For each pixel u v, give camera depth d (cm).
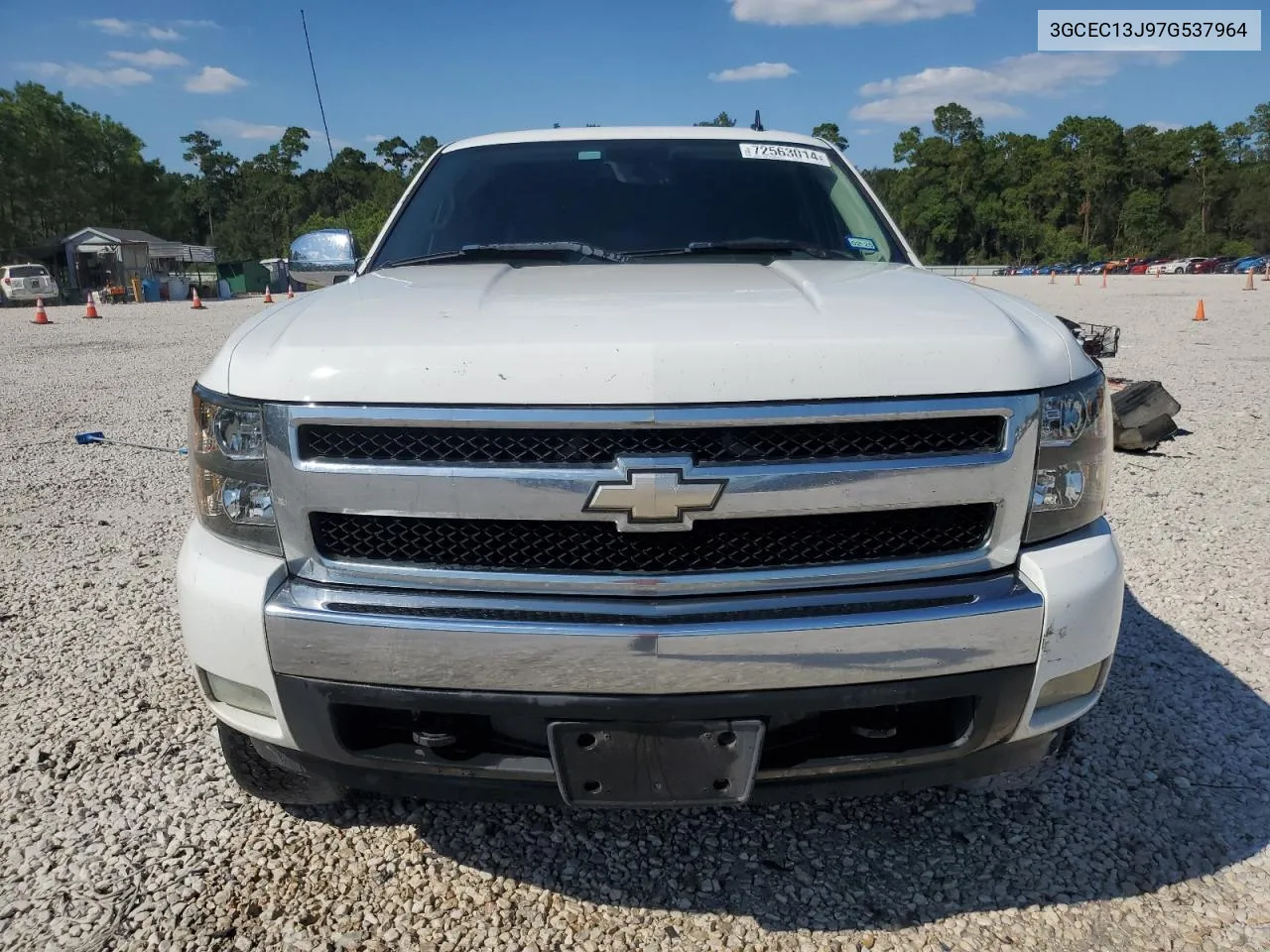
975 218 10956
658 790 194
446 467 185
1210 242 10350
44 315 2266
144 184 7862
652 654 184
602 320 199
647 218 326
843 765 198
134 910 224
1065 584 197
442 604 191
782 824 257
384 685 191
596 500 183
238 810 263
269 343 205
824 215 333
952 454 190
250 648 197
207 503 208
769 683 187
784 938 215
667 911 225
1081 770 278
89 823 257
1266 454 672
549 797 203
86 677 343
